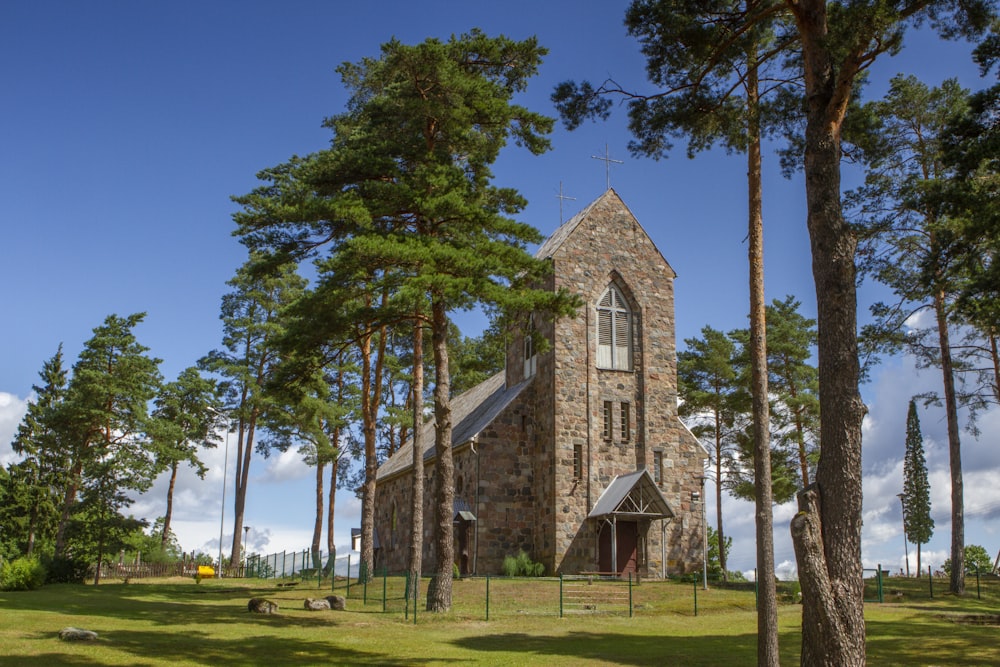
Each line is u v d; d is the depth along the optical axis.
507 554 39.91
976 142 21.23
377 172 27.97
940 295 33.84
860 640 13.17
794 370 46.97
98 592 36.12
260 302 59.50
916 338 35.38
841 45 15.03
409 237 25.94
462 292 24.97
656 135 19.81
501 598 31.06
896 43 16.06
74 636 19.27
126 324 53.66
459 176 27.48
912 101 32.56
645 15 18.08
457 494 42.53
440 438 27.94
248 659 18.47
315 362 29.30
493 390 50.28
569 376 40.69
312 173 28.69
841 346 14.37
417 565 30.81
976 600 32.00
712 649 21.39
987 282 23.00
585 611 28.92
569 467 39.59
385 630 24.02
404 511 50.81
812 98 15.52
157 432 51.44
